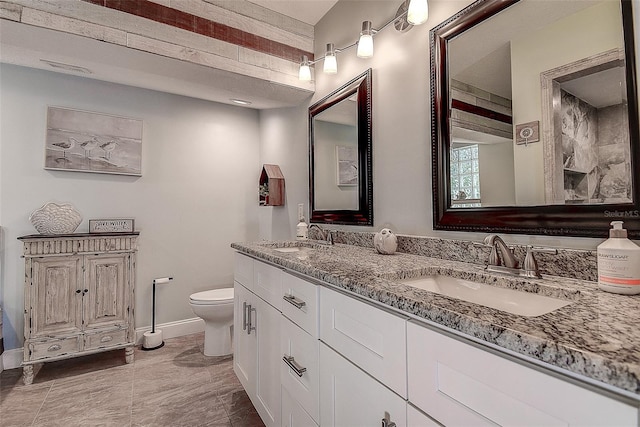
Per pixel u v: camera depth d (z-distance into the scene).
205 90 2.44
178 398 1.79
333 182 2.12
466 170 1.25
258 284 1.55
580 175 0.92
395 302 0.70
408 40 1.56
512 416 0.49
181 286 2.78
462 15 1.27
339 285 0.90
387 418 0.73
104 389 1.88
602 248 0.76
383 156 1.70
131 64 1.97
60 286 2.02
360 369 0.82
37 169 2.22
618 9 0.85
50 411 1.66
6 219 2.12
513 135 1.09
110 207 2.48
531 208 1.03
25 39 1.66
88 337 2.09
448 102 1.33
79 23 1.62
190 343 2.58
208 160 2.92
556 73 0.98
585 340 0.45
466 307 0.61
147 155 2.64
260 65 2.19
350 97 1.96
